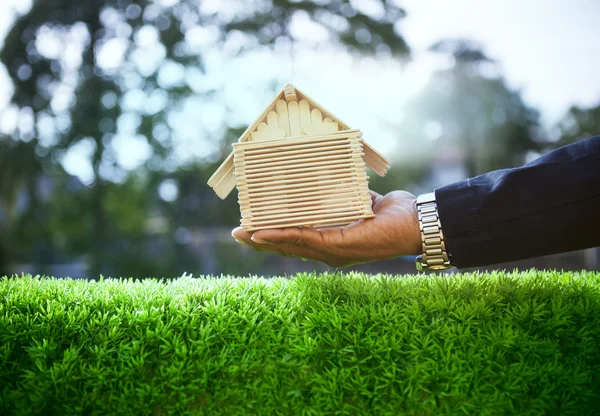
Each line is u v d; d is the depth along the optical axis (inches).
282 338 49.0
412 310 49.6
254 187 57.4
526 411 44.9
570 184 49.9
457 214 52.4
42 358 47.9
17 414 45.8
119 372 47.0
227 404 47.0
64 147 512.4
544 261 398.3
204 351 48.1
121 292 56.0
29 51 537.6
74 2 531.8
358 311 49.5
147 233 550.9
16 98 530.6
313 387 46.1
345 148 57.4
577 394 45.8
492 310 50.9
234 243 582.9
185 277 64.1
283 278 62.8
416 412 45.6
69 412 46.3
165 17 558.3
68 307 52.6
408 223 54.9
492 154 895.1
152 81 533.3
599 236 50.3
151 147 521.0
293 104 58.9
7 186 521.3
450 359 46.2
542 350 47.0
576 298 53.0
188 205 575.8
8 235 526.6
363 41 565.0
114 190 535.2
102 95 515.8
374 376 46.0
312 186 57.0
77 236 527.2
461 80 858.1
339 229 57.0
